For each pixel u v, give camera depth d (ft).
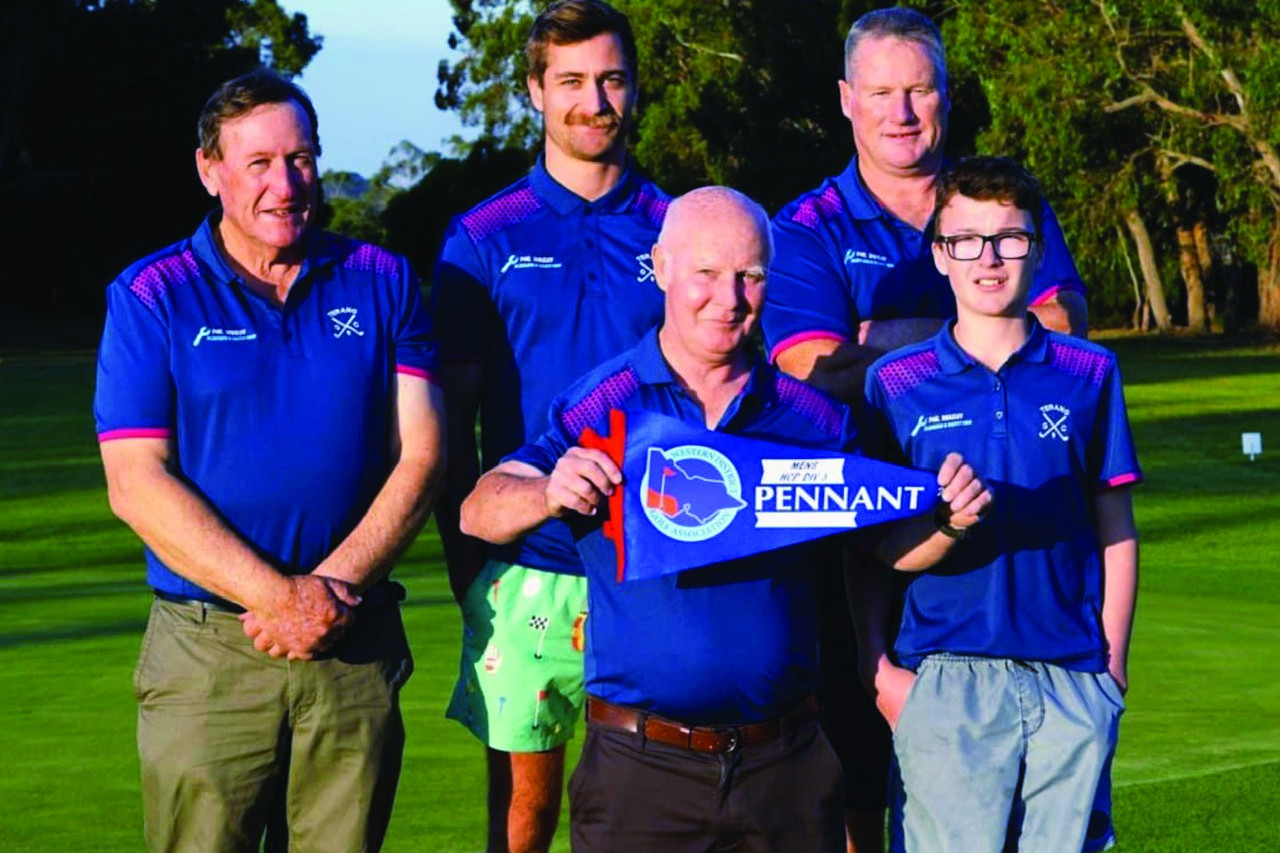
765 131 140.56
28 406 84.99
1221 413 74.43
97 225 169.89
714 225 11.69
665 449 11.64
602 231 14.73
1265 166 113.19
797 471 11.62
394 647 13.44
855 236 14.42
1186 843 15.55
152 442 12.92
